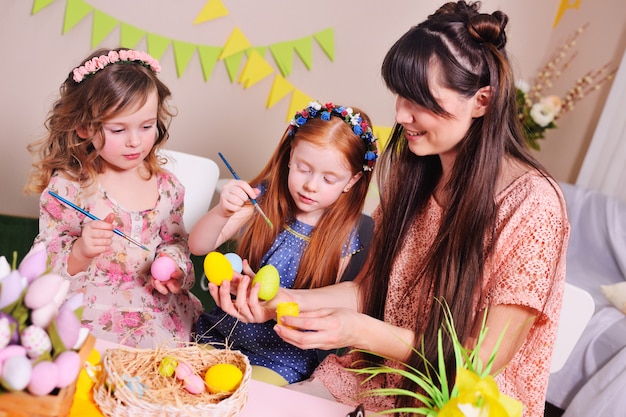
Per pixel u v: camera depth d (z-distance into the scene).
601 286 2.62
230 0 3.03
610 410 2.19
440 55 1.19
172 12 2.94
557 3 3.76
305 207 1.59
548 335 1.32
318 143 1.51
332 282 1.67
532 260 1.25
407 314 1.42
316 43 3.28
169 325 1.67
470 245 1.26
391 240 1.46
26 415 0.85
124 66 1.57
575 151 3.69
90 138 1.55
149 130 1.58
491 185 1.26
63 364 0.86
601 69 3.57
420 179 1.44
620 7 3.49
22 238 2.93
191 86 3.09
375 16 3.35
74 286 1.61
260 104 3.26
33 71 2.83
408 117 1.28
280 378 1.57
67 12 2.77
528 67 3.83
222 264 1.36
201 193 2.11
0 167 2.90
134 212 1.69
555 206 1.28
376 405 1.38
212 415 1.01
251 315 1.35
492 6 3.57
